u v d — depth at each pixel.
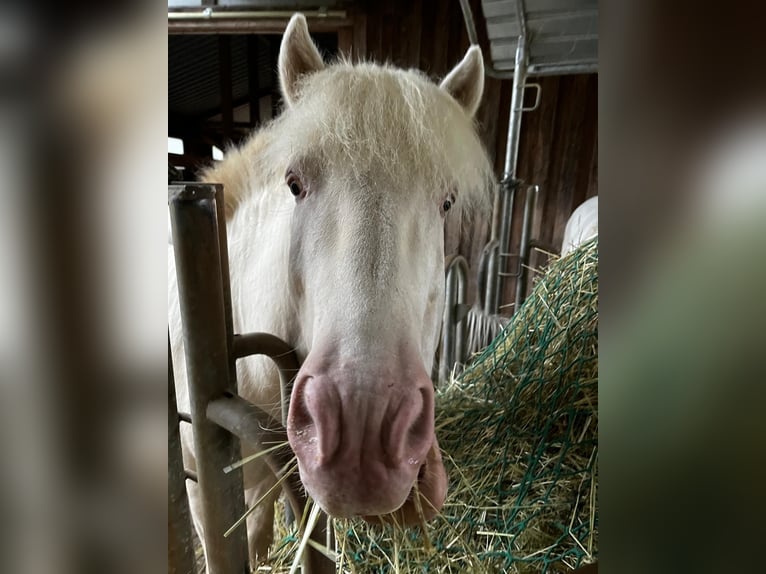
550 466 1.15
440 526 1.01
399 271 0.63
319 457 0.53
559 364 1.35
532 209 2.54
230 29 3.26
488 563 0.94
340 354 0.57
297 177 0.73
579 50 2.31
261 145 1.09
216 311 0.62
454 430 1.31
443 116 0.73
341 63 0.85
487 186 0.94
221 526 0.68
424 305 0.71
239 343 0.69
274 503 1.12
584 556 0.94
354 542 0.95
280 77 0.86
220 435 0.65
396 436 0.54
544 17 2.27
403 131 0.68
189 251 0.59
